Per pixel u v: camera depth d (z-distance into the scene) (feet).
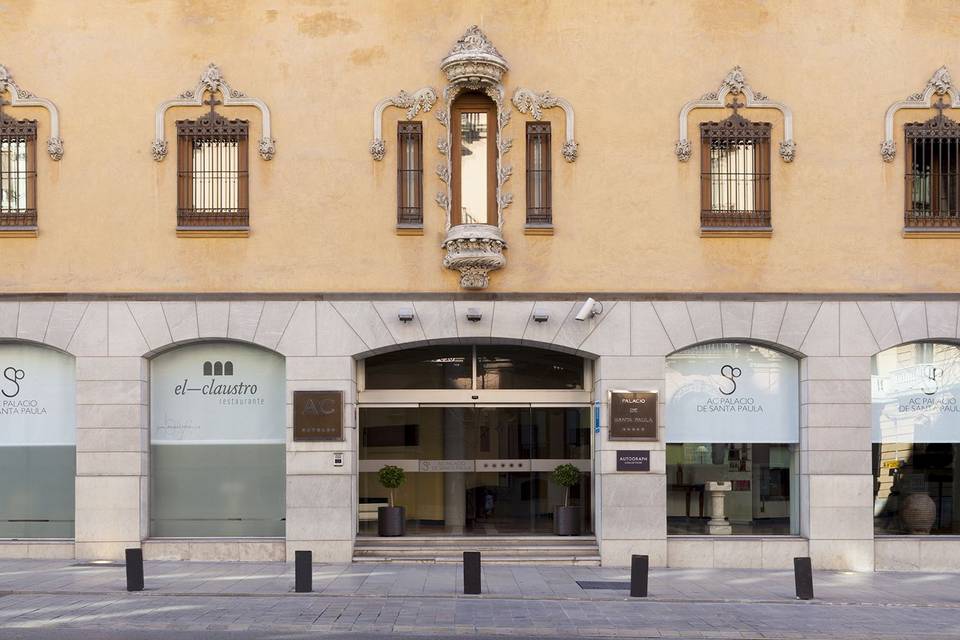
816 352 58.85
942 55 59.93
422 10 59.72
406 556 58.44
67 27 59.41
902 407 59.88
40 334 58.29
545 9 59.93
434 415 62.64
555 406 62.75
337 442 58.03
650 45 59.88
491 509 62.18
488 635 39.22
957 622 42.60
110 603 44.52
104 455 57.88
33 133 58.95
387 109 59.52
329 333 58.54
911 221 59.26
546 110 59.57
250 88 59.36
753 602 46.83
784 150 59.26
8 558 57.98
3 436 59.52
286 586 49.16
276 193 59.11
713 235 59.06
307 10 59.72
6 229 58.23
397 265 58.95
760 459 60.18
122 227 58.75
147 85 59.21
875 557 58.23
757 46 59.93
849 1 59.98
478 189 59.88
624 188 59.36
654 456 58.34
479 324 58.70
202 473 59.72
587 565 57.93
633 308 59.00
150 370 59.82
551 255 59.11
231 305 58.54
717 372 60.29
